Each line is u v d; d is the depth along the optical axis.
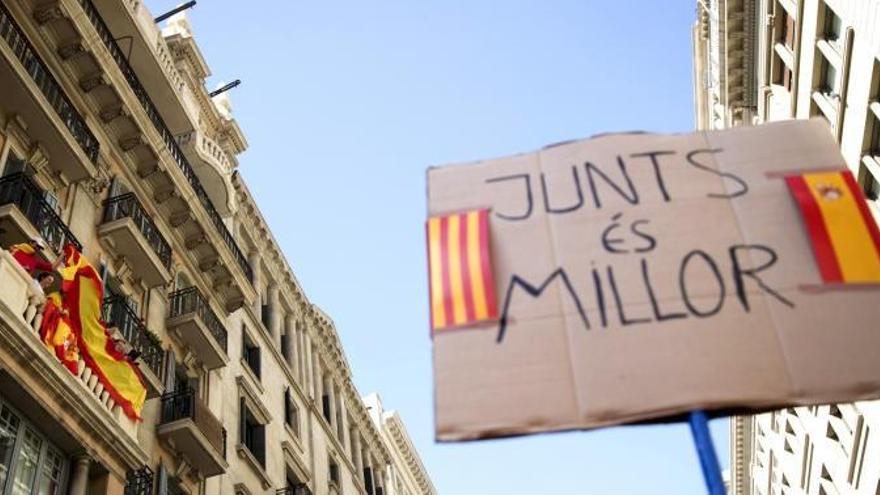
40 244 15.35
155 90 26.80
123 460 15.67
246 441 26.23
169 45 31.69
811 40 29.25
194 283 24.38
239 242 32.19
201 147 28.08
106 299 18.47
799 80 31.30
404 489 52.31
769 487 58.53
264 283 34.00
